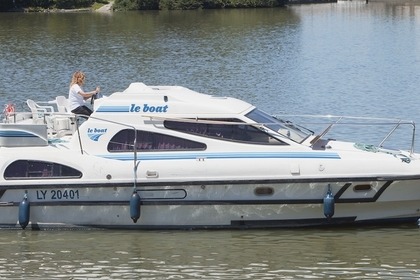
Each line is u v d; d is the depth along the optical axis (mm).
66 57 88812
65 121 33031
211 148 30688
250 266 28688
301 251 29656
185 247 30109
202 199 30469
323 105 58219
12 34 119625
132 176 30391
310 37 112500
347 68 78938
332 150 30672
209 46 100188
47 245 30406
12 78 73000
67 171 30750
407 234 30766
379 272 28250
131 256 29469
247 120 30828
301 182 30078
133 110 31109
